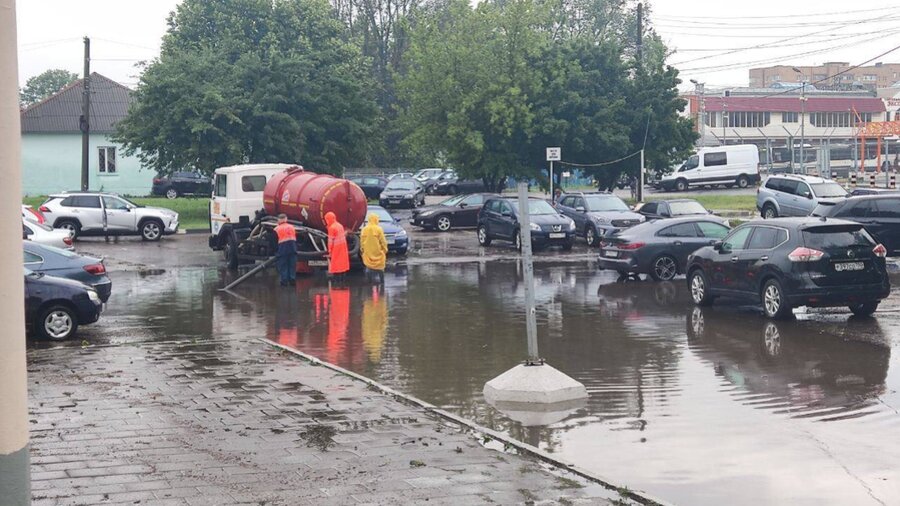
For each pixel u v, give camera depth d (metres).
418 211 43.28
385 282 25.23
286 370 13.60
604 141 44.94
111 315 19.78
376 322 18.36
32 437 10.04
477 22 45.69
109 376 13.27
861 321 17.41
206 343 16.03
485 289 23.44
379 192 62.88
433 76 45.22
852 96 107.69
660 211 33.69
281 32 60.12
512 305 20.45
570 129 45.19
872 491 8.10
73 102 63.50
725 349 14.95
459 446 9.56
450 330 17.28
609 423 10.53
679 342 15.64
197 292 23.59
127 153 48.03
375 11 80.94
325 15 62.84
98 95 64.06
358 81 51.72
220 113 44.66
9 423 4.29
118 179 62.84
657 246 24.58
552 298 21.56
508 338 16.31
